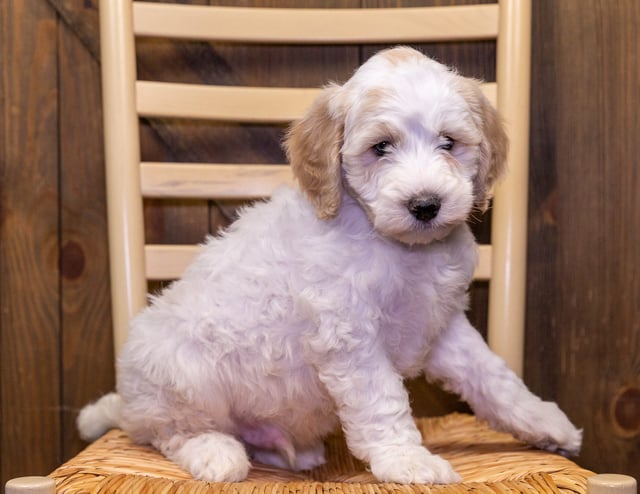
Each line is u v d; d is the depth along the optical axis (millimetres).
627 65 1174
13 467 1222
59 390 1222
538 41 1182
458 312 1008
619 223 1189
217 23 1107
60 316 1218
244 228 984
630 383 1200
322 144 945
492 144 971
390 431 899
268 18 1115
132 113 1090
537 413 972
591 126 1185
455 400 1232
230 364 953
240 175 1119
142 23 1095
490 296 1100
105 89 1091
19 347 1217
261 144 1215
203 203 1216
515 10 1089
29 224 1206
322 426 998
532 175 1197
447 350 1005
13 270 1210
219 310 948
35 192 1205
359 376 910
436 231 894
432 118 906
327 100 958
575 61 1181
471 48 1199
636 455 1205
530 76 1151
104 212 1211
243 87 1146
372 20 1115
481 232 1194
